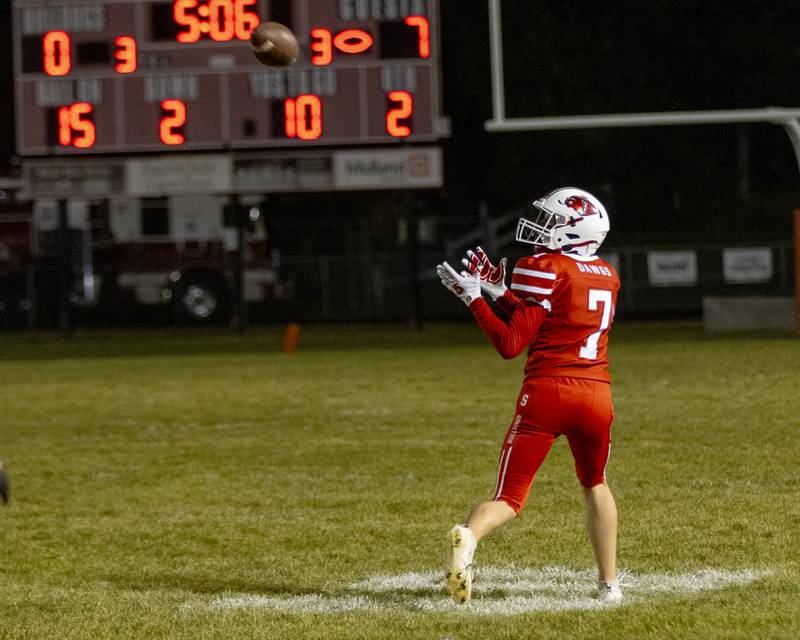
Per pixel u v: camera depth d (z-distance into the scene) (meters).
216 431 33.66
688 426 30.72
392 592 16.77
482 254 15.30
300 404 39.03
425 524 21.09
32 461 29.45
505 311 15.73
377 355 57.75
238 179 75.44
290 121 73.12
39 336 82.62
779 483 23.34
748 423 30.89
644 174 119.56
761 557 17.78
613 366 47.16
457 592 14.30
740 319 68.81
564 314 15.17
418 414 35.34
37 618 15.91
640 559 17.95
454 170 116.75
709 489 22.92
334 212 112.69
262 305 99.75
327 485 24.94
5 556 19.67
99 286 88.56
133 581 17.94
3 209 88.69
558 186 116.75
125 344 73.50
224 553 19.50
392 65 72.19
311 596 16.67
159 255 87.75
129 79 74.12
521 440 15.23
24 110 75.00
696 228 117.50
